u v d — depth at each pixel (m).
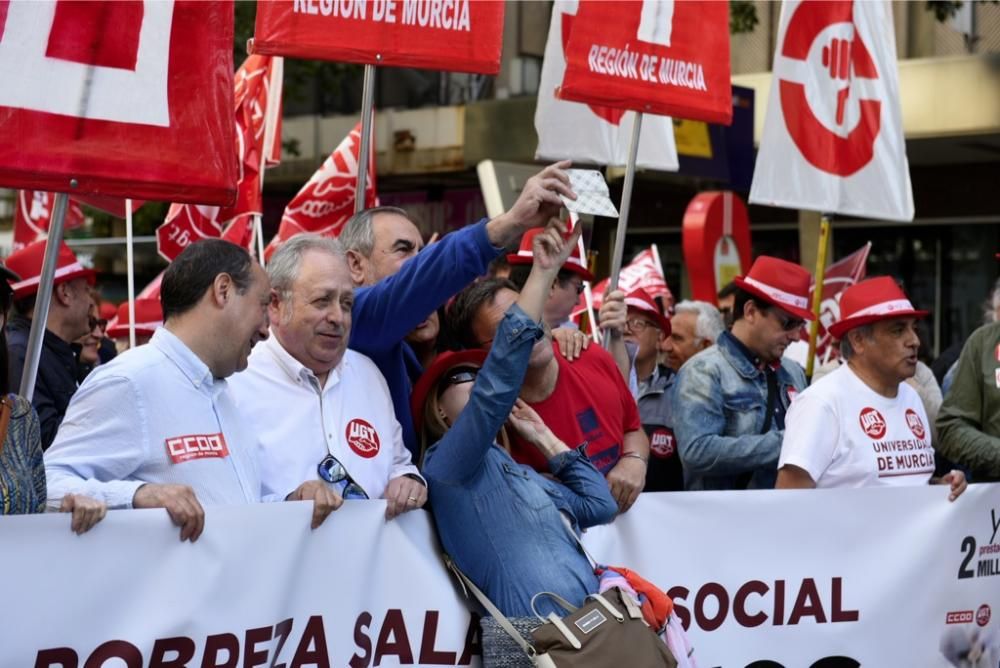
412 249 4.41
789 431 4.98
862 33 6.07
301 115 18.62
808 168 5.95
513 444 4.18
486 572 3.77
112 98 3.40
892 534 4.98
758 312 5.34
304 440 3.72
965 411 5.57
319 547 3.63
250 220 6.75
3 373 3.31
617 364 4.85
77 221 8.27
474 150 16.05
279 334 3.75
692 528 4.55
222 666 3.43
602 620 3.63
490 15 4.76
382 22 4.63
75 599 3.18
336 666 3.69
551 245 3.69
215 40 3.53
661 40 4.91
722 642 4.63
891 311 4.93
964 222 15.48
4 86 3.27
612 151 6.07
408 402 4.13
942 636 5.13
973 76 13.09
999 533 5.29
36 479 3.19
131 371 3.35
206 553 3.38
